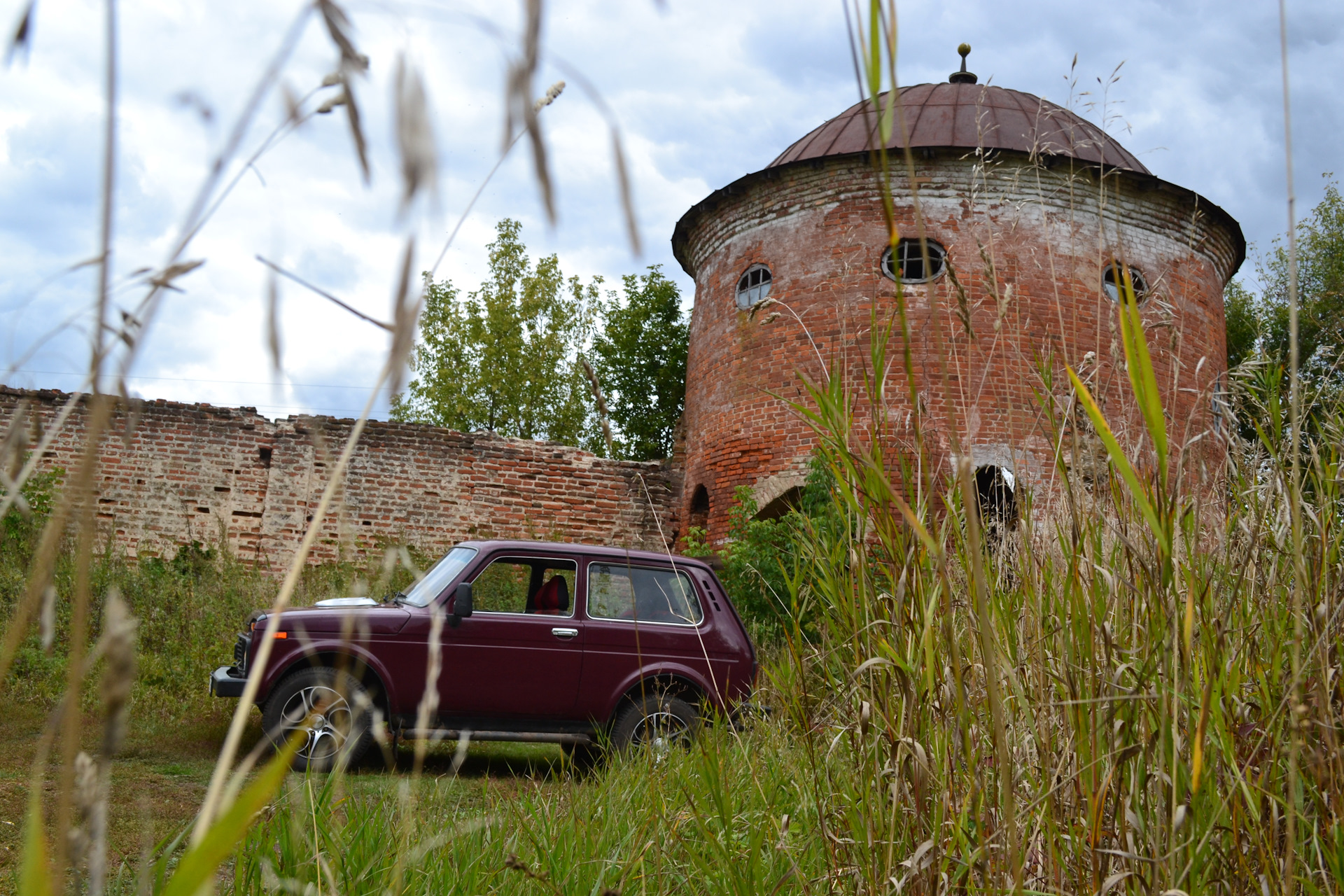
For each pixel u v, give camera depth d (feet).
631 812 9.79
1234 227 40.47
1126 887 4.92
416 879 7.10
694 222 44.93
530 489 46.01
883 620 5.95
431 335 79.41
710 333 42.80
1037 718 5.62
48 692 20.17
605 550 19.74
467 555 20.01
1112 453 2.83
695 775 10.46
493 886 7.75
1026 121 39.11
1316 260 35.09
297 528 41.88
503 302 80.28
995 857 5.34
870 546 6.10
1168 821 4.83
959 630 5.83
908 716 5.57
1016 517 6.43
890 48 2.06
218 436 41.75
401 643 17.84
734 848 8.20
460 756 3.26
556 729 18.42
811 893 7.35
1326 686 4.82
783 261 39.22
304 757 15.78
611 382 79.25
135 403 1.66
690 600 19.69
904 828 5.83
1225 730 4.95
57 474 21.68
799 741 8.13
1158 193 37.17
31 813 1.45
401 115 1.17
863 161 37.45
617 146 1.40
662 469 47.98
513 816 9.38
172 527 40.40
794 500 37.32
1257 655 5.80
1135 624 5.28
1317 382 6.50
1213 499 5.85
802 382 5.92
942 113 39.29
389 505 43.42
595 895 7.33
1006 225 28.12
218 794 1.68
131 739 18.17
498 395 80.43
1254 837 5.03
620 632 18.93
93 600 23.11
